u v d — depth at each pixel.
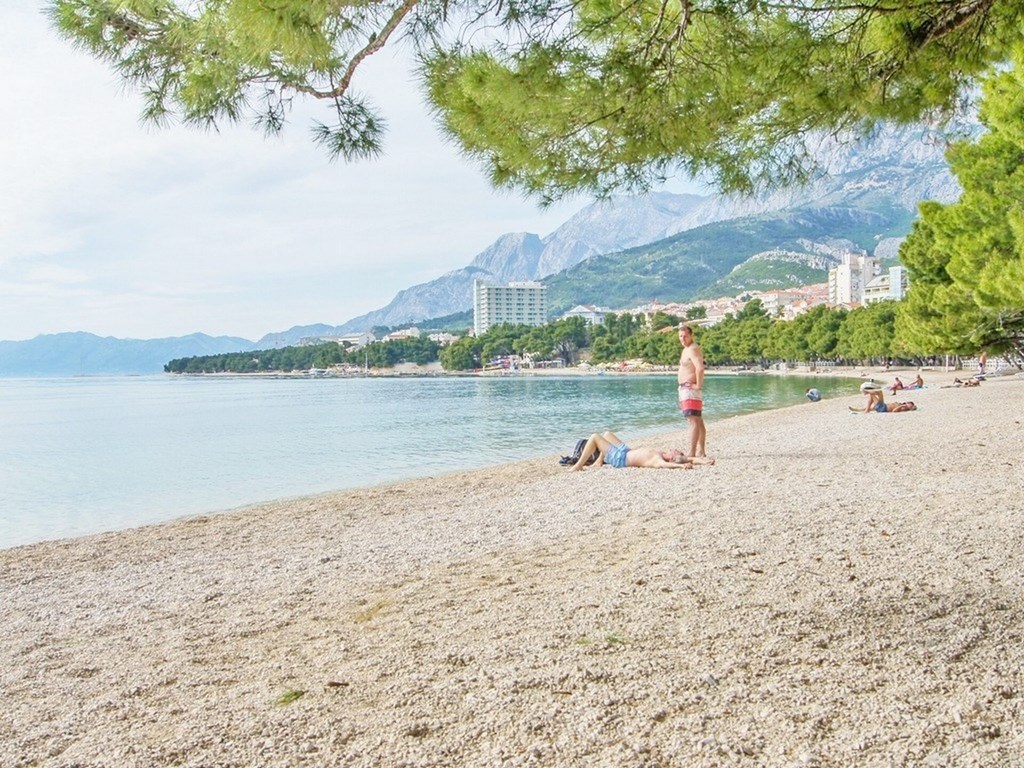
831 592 4.92
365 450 25.55
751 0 4.03
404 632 4.73
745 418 31.09
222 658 4.54
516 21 3.83
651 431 27.92
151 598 6.49
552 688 3.57
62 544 10.48
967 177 22.67
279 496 16.23
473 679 3.76
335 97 4.46
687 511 8.75
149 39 4.20
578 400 57.00
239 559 8.16
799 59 4.37
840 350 118.38
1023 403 25.88
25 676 4.48
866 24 4.52
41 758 3.21
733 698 3.35
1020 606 4.43
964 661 3.65
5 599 6.98
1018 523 6.85
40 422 48.66
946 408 26.05
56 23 4.05
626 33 4.18
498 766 2.86
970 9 4.50
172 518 13.92
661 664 3.80
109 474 21.28
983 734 2.91
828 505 8.54
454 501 11.98
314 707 3.54
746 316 172.75
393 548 7.98
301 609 5.64
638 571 5.88
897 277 171.88
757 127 5.09
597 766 2.82
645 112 4.32
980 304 23.27
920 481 10.06
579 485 11.95
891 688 3.37
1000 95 9.09
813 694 3.35
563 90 4.08
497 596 5.50
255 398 84.44
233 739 3.24
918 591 4.84
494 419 38.91
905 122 5.20
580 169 4.75
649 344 177.00
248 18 3.38
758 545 6.59
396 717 3.36
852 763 2.75
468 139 4.54
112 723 3.56
